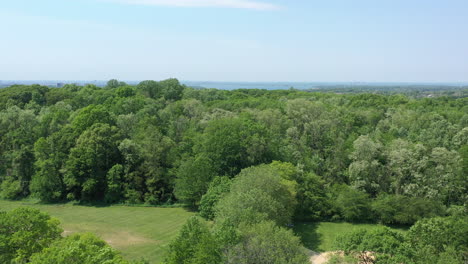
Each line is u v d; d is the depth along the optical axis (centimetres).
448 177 5603
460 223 3697
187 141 6956
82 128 7081
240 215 3781
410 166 5756
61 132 6994
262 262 2930
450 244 3466
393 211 5456
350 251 3403
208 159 6150
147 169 6631
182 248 2844
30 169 7088
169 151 6775
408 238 3547
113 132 7025
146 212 6106
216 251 2822
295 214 5662
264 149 6256
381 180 6038
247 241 3116
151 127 6994
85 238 3042
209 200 5306
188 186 5988
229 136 6166
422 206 5319
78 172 6519
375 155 6034
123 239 4838
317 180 5953
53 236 3266
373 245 3288
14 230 3089
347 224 5594
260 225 3334
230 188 4875
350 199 5622
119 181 6681
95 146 6638
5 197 6862
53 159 6725
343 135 7281
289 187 5050
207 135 6431
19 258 2795
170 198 6569
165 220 5678
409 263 3023
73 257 2297
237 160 6259
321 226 5481
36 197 6881
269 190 4506
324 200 5788
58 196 6738
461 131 7006
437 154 5700
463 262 3388
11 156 7062
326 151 6875
